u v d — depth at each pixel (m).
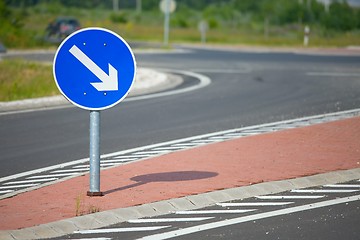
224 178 13.58
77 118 22.70
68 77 12.02
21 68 36.66
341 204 12.01
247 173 14.02
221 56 54.50
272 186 13.08
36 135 19.55
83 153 17.00
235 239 10.04
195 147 17.06
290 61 48.19
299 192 12.88
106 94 12.08
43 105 26.09
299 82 33.34
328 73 38.22
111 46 12.05
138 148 17.38
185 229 10.53
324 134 18.70
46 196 12.34
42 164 15.73
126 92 12.09
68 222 10.72
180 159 15.55
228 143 17.52
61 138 19.06
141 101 26.92
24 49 60.44
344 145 17.09
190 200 12.04
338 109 24.19
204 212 11.51
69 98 12.02
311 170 14.30
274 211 11.55
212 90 30.47
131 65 12.08
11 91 28.77
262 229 10.54
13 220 10.82
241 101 26.61
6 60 41.03
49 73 34.91
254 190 12.80
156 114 23.41
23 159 16.33
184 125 21.06
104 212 11.19
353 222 10.95
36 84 30.73
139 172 14.23
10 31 65.12
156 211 11.52
